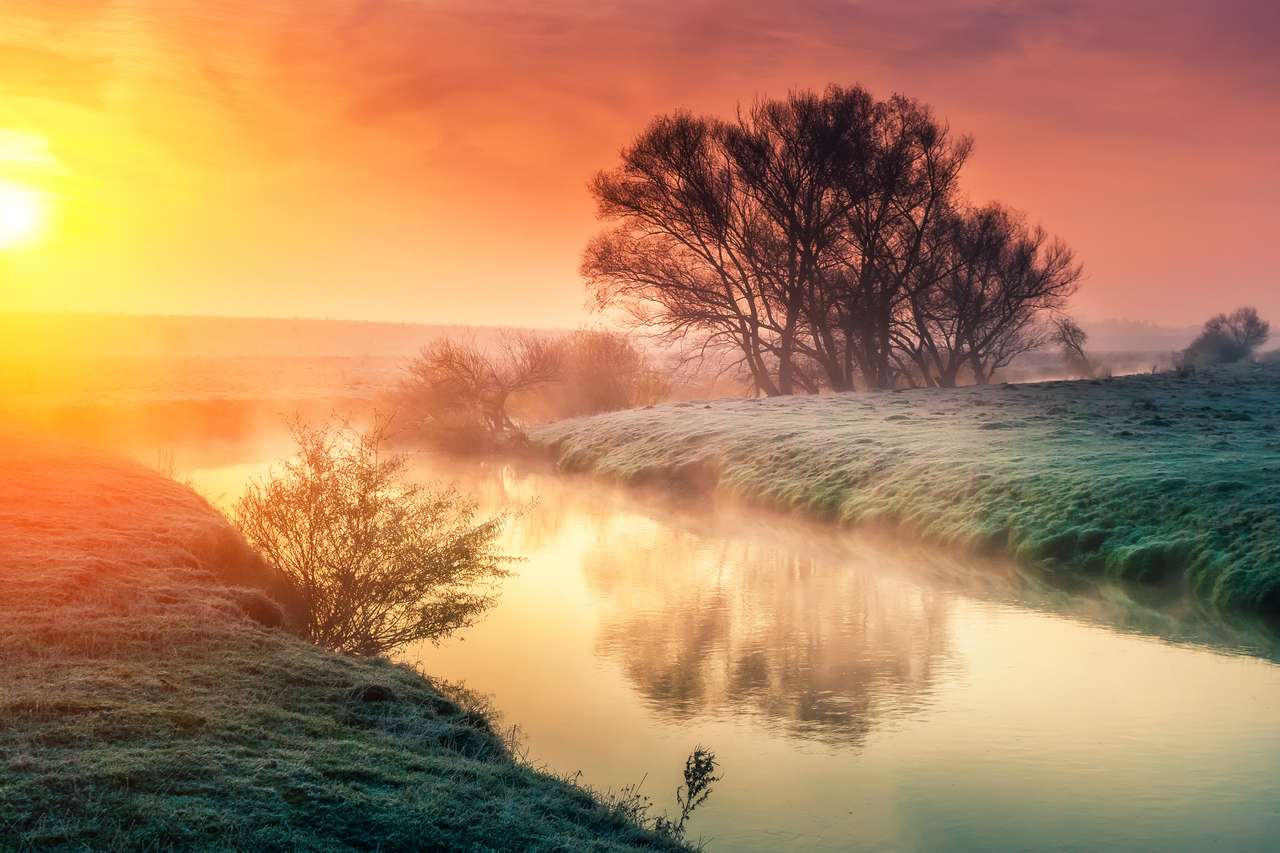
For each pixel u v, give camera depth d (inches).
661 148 2370.8
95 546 557.9
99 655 399.5
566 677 684.1
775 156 2341.3
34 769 287.4
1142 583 927.7
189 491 842.2
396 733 390.9
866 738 583.2
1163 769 537.0
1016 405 1898.4
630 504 1536.7
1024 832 463.2
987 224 2620.6
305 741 347.3
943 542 1120.8
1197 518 976.3
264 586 612.7
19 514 621.3
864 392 2369.6
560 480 1840.6
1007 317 2765.7
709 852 436.8
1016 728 598.5
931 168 2351.1
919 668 715.4
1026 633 807.1
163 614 462.9
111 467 888.9
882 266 2436.0
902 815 479.2
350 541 641.0
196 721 343.6
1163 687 668.1
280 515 638.5
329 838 280.8
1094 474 1146.7
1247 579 850.1
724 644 779.4
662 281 2449.6
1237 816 478.3
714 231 2421.3
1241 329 5029.5
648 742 572.1
